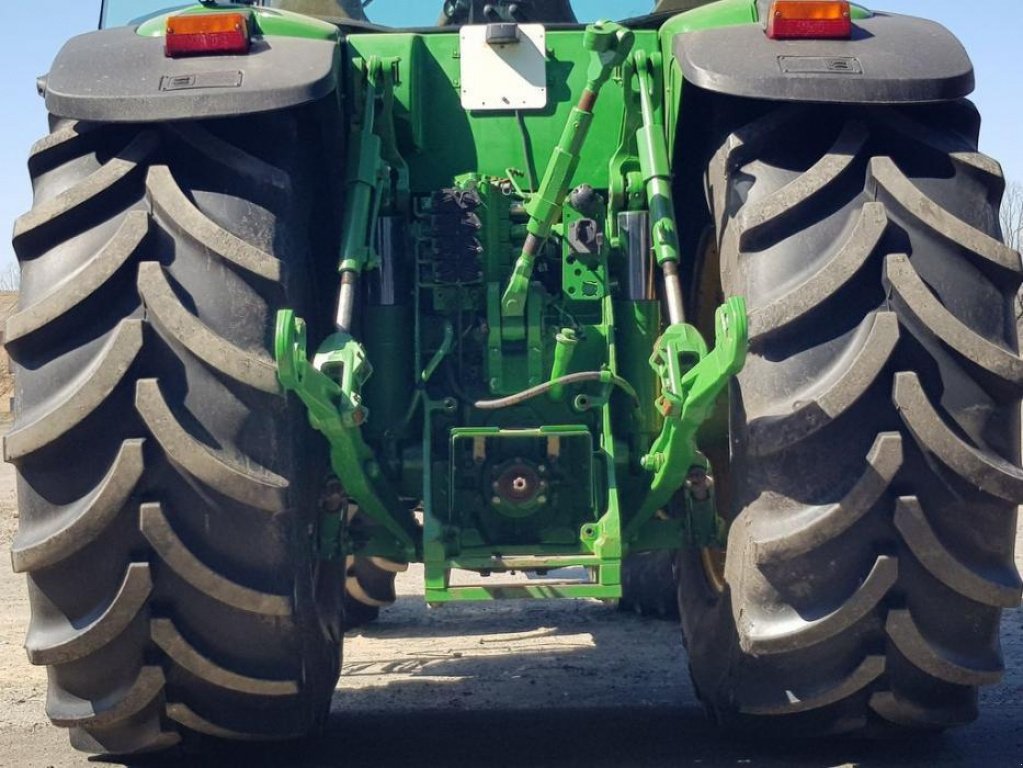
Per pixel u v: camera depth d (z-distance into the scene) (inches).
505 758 145.9
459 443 147.4
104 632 123.2
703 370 125.9
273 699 132.6
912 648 126.8
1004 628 221.1
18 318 123.2
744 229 128.0
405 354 153.5
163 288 121.5
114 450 121.5
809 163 131.6
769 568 124.8
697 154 154.9
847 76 127.2
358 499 139.0
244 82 127.0
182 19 131.3
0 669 211.3
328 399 123.9
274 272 123.7
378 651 230.5
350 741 155.0
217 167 129.5
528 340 150.9
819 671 130.2
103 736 135.6
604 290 152.2
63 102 127.2
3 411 1059.9
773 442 122.2
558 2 181.9
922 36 134.7
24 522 124.0
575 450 147.3
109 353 120.2
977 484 121.5
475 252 151.2
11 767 147.1
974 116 134.9
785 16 131.6
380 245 152.6
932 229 125.0
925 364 122.3
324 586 149.6
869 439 122.0
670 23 149.5
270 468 122.0
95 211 128.5
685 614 162.1
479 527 146.9
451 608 280.4
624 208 154.2
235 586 122.2
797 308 123.1
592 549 139.1
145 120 125.6
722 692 140.9
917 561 124.3
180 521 121.4
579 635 243.0
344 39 155.8
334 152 151.7
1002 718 159.0
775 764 140.9
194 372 121.3
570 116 142.3
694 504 148.8
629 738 153.9
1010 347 125.3
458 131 159.0
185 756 145.7
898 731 140.1
